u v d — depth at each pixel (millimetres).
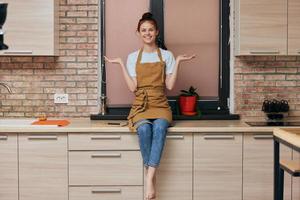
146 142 3441
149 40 3660
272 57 4113
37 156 3570
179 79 4199
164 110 3584
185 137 3547
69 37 4105
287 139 2559
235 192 3588
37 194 3602
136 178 3562
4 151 3576
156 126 3436
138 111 3551
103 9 4148
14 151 3574
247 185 3584
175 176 3570
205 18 4164
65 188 3584
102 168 3561
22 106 4145
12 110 4145
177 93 4203
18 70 4113
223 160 3564
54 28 3838
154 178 3508
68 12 4090
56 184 3586
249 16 3768
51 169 3576
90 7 4098
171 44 4176
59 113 4156
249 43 3785
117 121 3936
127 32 4176
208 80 4211
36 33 3775
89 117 4152
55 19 3889
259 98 4137
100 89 4199
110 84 4203
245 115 4137
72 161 3562
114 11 4160
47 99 4141
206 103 4188
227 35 4152
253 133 3555
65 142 3553
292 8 3783
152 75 3645
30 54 3789
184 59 3662
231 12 4117
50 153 3564
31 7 3758
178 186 3576
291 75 4133
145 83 3633
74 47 4113
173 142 3549
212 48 4184
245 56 4102
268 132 3549
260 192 3592
